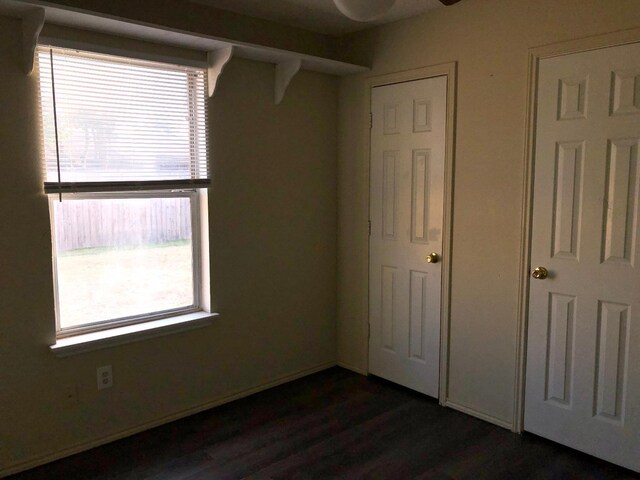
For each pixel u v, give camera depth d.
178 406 2.98
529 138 2.63
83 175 2.52
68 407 2.56
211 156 2.99
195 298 3.11
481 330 2.94
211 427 2.88
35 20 2.17
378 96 3.33
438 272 3.11
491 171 2.81
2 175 2.28
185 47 2.77
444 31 2.95
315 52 3.44
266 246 3.33
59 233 2.54
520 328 2.75
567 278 2.56
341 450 2.64
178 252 3.01
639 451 2.39
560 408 2.64
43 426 2.49
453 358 3.09
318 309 3.68
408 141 3.19
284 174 3.38
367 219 3.49
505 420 2.87
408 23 3.12
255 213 3.24
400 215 3.29
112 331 2.70
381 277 3.45
